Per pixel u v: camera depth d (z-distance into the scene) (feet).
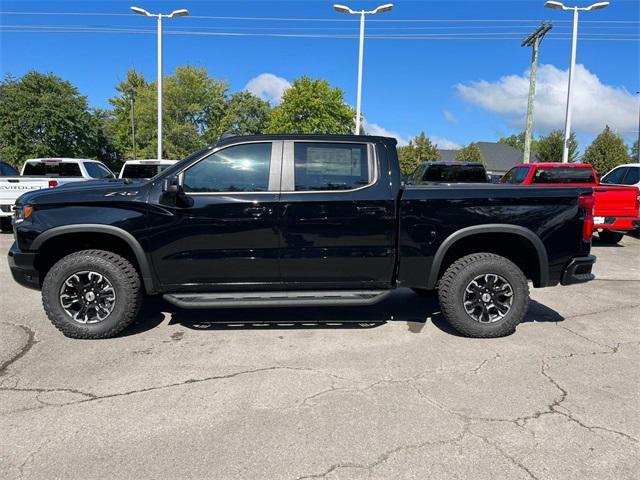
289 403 10.29
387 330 15.16
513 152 248.52
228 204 13.58
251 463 8.16
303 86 164.25
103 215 13.51
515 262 15.35
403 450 8.54
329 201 13.71
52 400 10.36
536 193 13.96
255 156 13.96
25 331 14.78
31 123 117.70
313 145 14.05
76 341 13.97
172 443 8.75
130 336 14.46
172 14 72.23
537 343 14.03
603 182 42.04
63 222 13.47
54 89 125.90
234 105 178.91
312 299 13.83
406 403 10.29
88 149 131.44
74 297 13.94
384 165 14.10
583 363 12.53
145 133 154.10
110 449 8.55
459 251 15.10
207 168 13.87
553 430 9.22
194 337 14.43
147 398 10.50
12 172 40.60
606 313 17.34
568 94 64.08
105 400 10.39
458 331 14.51
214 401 10.37
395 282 14.47
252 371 11.96
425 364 12.43
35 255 13.73
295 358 12.83
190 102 160.35
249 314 16.75
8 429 9.18
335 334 14.78
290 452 8.47
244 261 13.84
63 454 8.38
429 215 13.84
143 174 44.52
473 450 8.54
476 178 38.68
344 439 8.89
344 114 169.17
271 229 13.71
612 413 9.89
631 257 30.01
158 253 13.69
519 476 7.82
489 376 11.69
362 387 11.07
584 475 7.85
